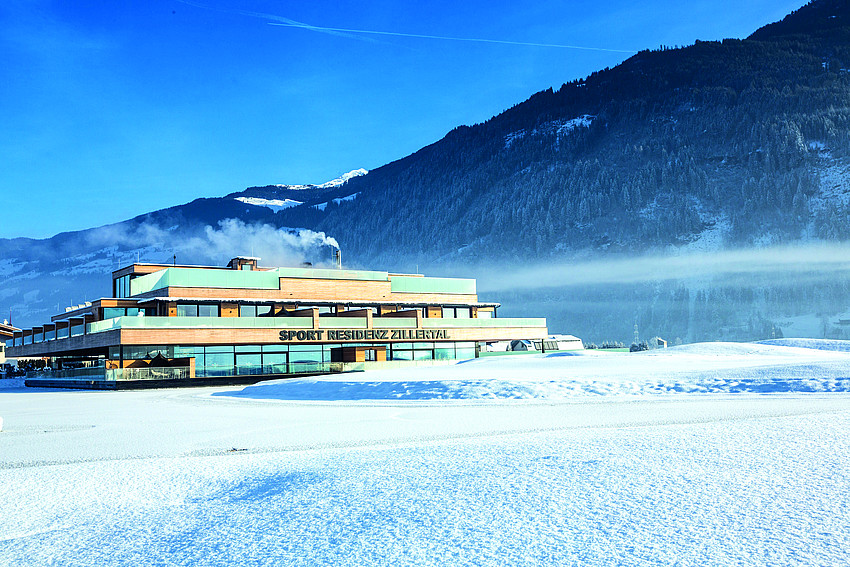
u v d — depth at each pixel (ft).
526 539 18.01
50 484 30.17
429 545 18.06
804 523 18.03
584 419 51.08
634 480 23.97
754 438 32.30
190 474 31.63
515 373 116.06
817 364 90.89
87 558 19.08
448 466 29.12
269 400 97.35
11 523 23.52
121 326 171.22
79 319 205.57
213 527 21.66
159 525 22.40
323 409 75.15
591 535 18.01
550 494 22.63
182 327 179.01
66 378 180.24
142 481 30.27
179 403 97.30
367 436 45.68
